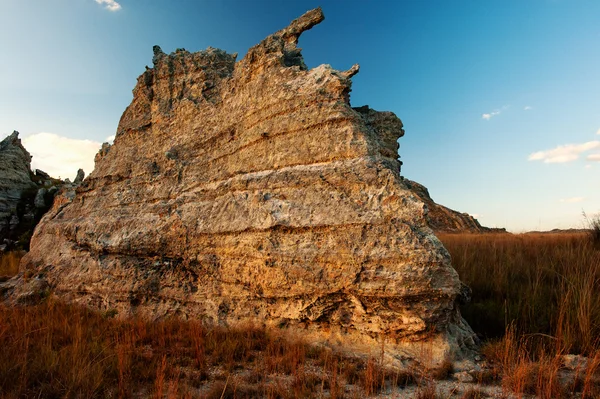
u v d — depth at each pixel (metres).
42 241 16.00
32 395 5.47
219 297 9.30
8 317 9.74
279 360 6.49
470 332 7.38
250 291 8.69
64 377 5.84
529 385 5.18
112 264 11.52
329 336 7.62
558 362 5.66
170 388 5.15
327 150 8.59
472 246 14.24
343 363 6.45
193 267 10.07
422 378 5.84
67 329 8.46
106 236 12.38
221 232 9.52
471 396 5.09
